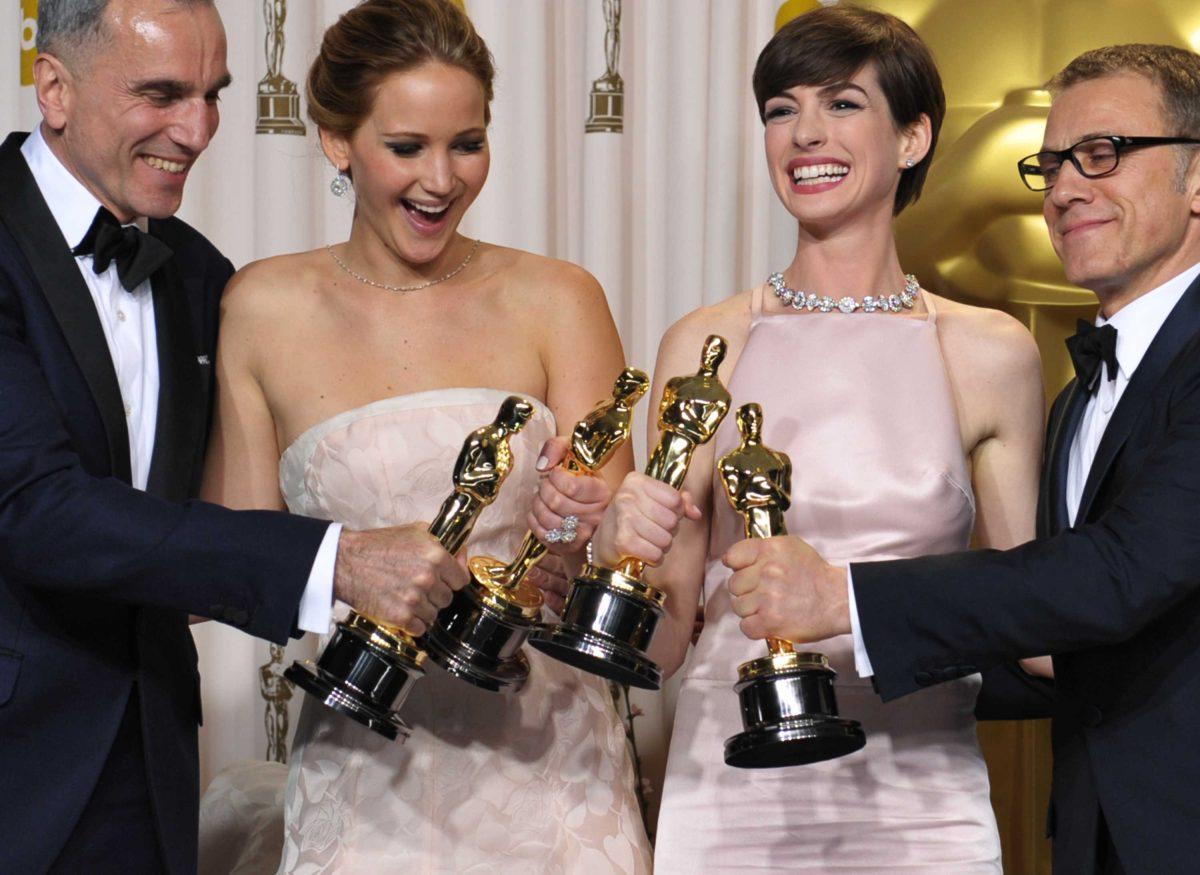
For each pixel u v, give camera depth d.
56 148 7.86
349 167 8.46
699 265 13.41
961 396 8.34
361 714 6.94
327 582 7.18
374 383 8.64
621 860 8.35
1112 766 7.31
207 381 8.60
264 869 10.37
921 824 7.82
